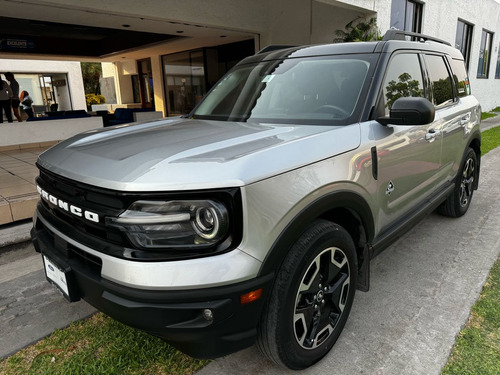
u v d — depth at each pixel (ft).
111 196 5.19
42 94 61.72
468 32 50.67
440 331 7.63
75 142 7.22
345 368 6.72
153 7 26.35
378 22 31.99
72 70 61.52
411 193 9.13
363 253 7.60
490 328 7.70
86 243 5.65
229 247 5.10
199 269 4.95
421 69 9.96
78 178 5.61
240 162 5.27
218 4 30.17
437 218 14.15
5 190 14.43
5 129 26.48
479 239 12.16
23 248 11.54
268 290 5.50
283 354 6.01
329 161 6.28
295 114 8.11
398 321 8.00
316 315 6.59
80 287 5.89
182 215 4.94
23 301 8.84
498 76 62.69
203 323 5.09
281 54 10.21
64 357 6.97
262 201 5.25
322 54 9.27
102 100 88.94
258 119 8.41
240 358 6.99
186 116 10.02
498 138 31.35
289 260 5.77
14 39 43.50
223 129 7.36
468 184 13.92
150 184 4.93
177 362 6.82
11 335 7.61
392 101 8.34
